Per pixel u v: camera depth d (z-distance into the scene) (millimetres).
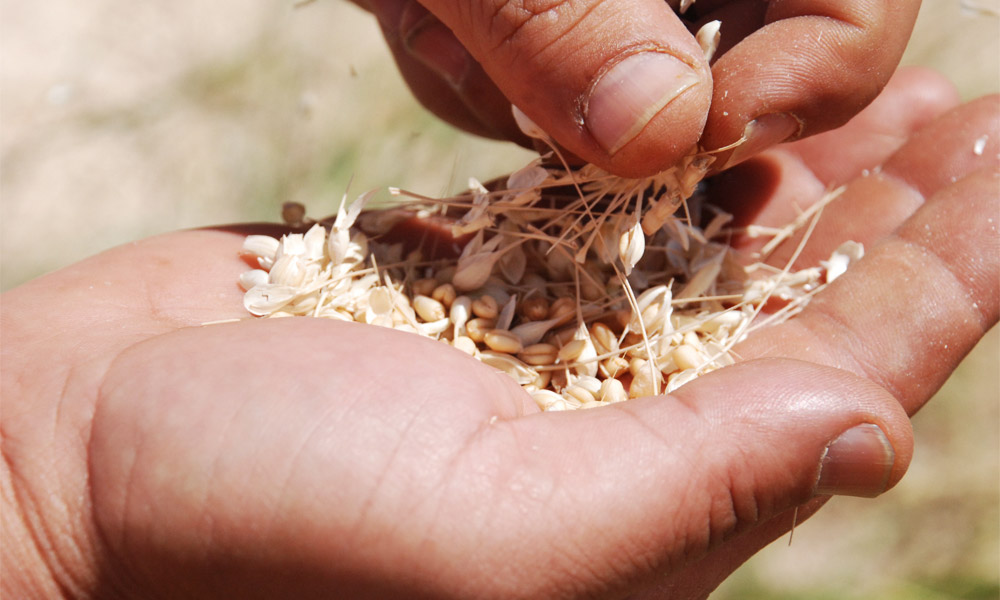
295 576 368
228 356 372
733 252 431
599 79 381
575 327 414
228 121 638
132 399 371
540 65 385
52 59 692
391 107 605
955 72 614
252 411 366
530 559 365
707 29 394
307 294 407
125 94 664
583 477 365
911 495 548
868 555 542
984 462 549
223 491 365
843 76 393
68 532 374
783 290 427
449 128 592
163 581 375
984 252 408
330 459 363
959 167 436
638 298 410
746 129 392
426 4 397
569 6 380
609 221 418
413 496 363
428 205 444
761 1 416
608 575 368
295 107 618
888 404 369
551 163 418
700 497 367
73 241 616
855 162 453
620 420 369
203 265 415
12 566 376
